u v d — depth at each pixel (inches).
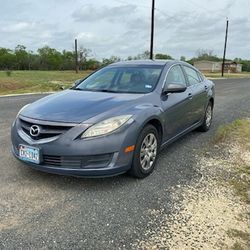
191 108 232.5
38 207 139.9
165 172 183.0
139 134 163.5
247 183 169.8
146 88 195.0
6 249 112.3
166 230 125.0
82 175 152.6
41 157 154.6
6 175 171.5
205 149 227.8
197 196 153.8
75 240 117.8
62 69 4170.8
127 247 114.4
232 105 472.1
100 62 3587.6
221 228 127.1
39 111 164.9
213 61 4065.0
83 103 169.2
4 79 1379.2
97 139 150.3
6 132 264.1
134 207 141.9
